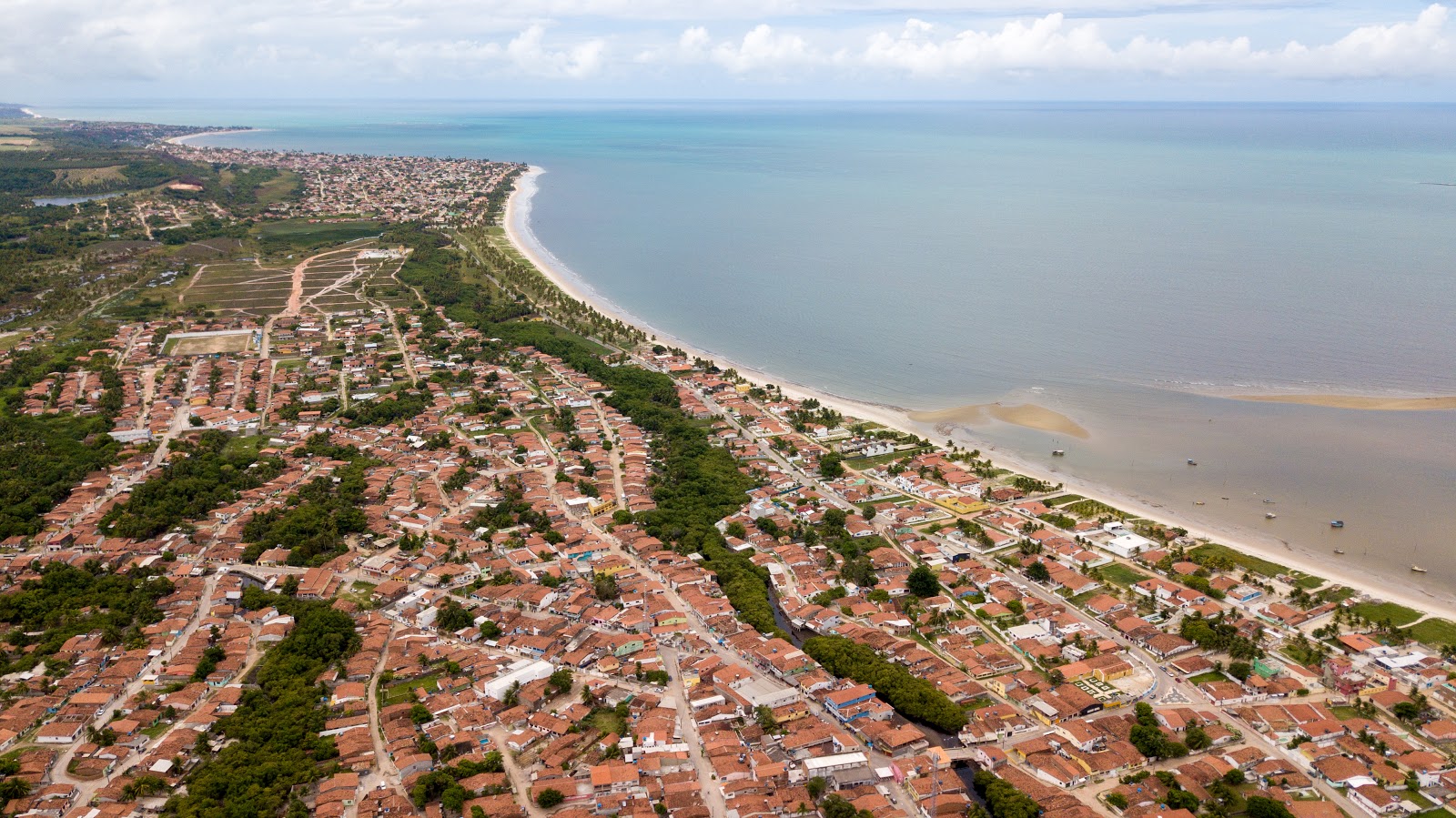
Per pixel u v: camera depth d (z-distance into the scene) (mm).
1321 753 193625
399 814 176625
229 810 176000
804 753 193625
